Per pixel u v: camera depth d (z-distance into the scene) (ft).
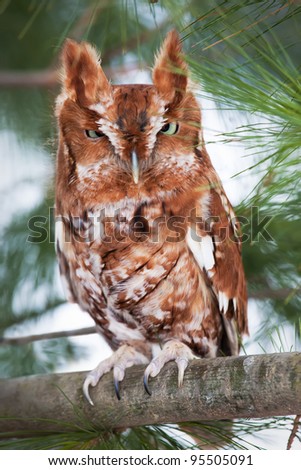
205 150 8.46
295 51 8.52
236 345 8.52
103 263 8.45
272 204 8.09
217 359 8.19
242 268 8.55
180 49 8.41
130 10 8.25
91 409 8.30
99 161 8.41
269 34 8.19
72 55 8.45
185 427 8.27
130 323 8.52
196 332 8.50
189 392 8.20
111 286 8.47
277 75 8.05
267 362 8.11
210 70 7.97
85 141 8.42
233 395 8.14
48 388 8.35
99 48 8.46
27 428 8.36
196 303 8.46
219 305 8.48
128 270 8.45
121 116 8.39
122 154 8.39
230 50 8.09
